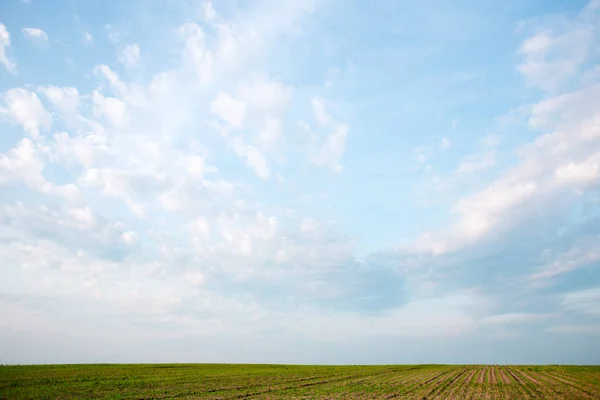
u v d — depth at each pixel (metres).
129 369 79.06
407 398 43.78
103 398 39.81
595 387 54.06
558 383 59.72
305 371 87.38
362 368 102.50
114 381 55.25
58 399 38.41
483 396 45.53
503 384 58.59
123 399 39.66
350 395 46.12
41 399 38.12
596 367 100.88
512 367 103.06
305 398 43.34
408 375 76.56
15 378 52.56
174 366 94.44
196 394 45.28
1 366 73.44
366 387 54.31
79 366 80.81
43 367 74.12
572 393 47.91
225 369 90.75
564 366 107.00
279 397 44.06
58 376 57.50
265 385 56.00
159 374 70.00
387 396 45.25
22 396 39.31
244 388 52.09
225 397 43.25
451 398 43.91
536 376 72.56
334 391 49.75
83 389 45.81
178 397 42.69
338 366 112.88
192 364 106.69
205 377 67.25
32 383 48.59
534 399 42.94
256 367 101.00
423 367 107.56
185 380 60.59
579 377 70.62
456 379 67.19
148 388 49.56
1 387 44.59
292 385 56.31
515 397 44.53
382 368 102.56
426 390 51.16
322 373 81.06
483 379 66.88
